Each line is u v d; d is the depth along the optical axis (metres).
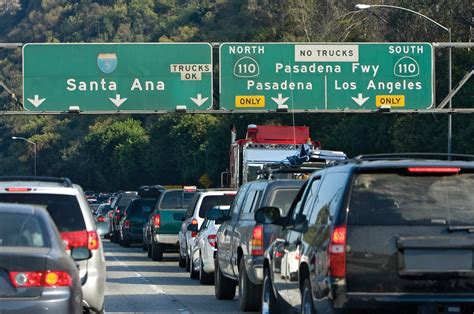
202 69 81.50
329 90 80.88
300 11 163.75
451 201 21.66
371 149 120.56
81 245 28.00
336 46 80.94
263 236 33.47
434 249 21.38
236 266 36.84
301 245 24.73
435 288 21.34
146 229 77.50
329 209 22.52
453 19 118.44
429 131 106.06
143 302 39.72
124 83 81.38
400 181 21.75
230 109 81.12
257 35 175.75
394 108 81.00
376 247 21.38
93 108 81.31
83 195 29.67
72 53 81.19
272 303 29.44
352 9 156.00
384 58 80.94
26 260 21.47
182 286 47.41
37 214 23.80
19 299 21.25
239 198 39.00
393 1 144.62
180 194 68.38
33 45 80.81
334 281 21.38
